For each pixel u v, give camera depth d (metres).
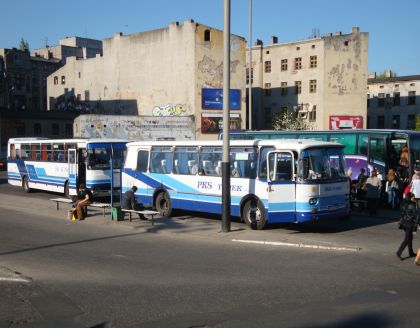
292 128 62.84
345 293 8.33
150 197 20.09
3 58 85.69
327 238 14.16
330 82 63.78
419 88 78.56
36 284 9.21
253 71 72.94
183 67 53.81
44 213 20.72
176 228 16.17
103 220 18.25
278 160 15.16
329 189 15.12
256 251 12.38
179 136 52.34
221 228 15.69
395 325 6.65
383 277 9.48
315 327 6.62
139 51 58.69
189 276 9.69
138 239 14.43
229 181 15.14
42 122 65.25
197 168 18.22
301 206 14.70
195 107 52.97
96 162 24.50
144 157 20.41
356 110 64.00
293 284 8.98
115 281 9.35
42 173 28.81
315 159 15.04
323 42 63.88
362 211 20.77
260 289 8.65
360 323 6.75
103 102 64.00
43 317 7.26
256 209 15.95
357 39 64.00
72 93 70.75
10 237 14.80
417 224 11.13
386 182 22.30
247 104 73.50
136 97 59.16
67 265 10.83
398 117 80.94
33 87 91.00
